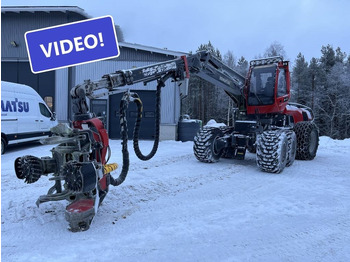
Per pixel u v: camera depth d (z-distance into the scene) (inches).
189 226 140.2
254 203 176.2
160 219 148.4
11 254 109.5
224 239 127.2
